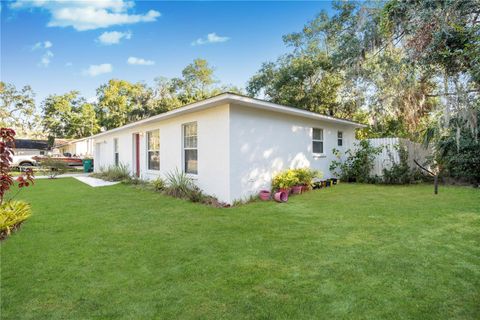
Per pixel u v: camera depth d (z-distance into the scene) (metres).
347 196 6.80
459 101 4.44
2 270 2.79
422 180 9.34
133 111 29.73
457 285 2.38
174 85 30.78
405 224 4.21
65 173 15.41
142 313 2.07
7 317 2.04
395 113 9.16
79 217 4.94
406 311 2.03
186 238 3.75
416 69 5.17
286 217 4.82
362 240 3.55
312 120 8.79
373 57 8.55
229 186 6.09
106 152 14.13
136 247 3.43
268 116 7.14
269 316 2.01
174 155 8.26
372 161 9.60
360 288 2.37
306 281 2.51
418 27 4.30
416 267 2.74
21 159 18.06
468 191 7.15
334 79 13.78
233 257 3.08
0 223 3.77
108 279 2.60
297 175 7.32
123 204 6.11
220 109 6.36
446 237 3.58
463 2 3.83
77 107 34.97
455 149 8.16
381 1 8.04
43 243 3.58
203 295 2.30
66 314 2.07
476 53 3.62
